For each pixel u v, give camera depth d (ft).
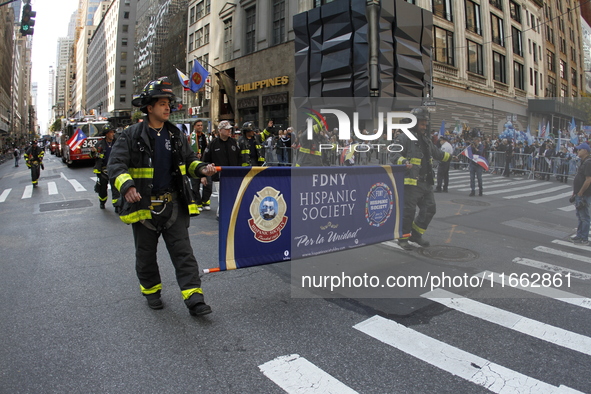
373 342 10.00
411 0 66.39
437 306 12.17
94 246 19.63
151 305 12.04
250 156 28.50
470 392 7.95
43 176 60.80
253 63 90.22
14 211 31.22
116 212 28.30
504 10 85.25
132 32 255.50
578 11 113.19
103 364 9.04
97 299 12.89
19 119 478.59
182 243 11.71
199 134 35.53
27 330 10.75
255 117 91.71
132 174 11.30
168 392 7.98
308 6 74.08
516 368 8.82
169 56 146.82
